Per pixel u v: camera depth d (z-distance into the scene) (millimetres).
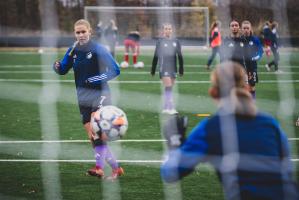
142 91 14734
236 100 3635
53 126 10062
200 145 3551
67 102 13047
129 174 6766
